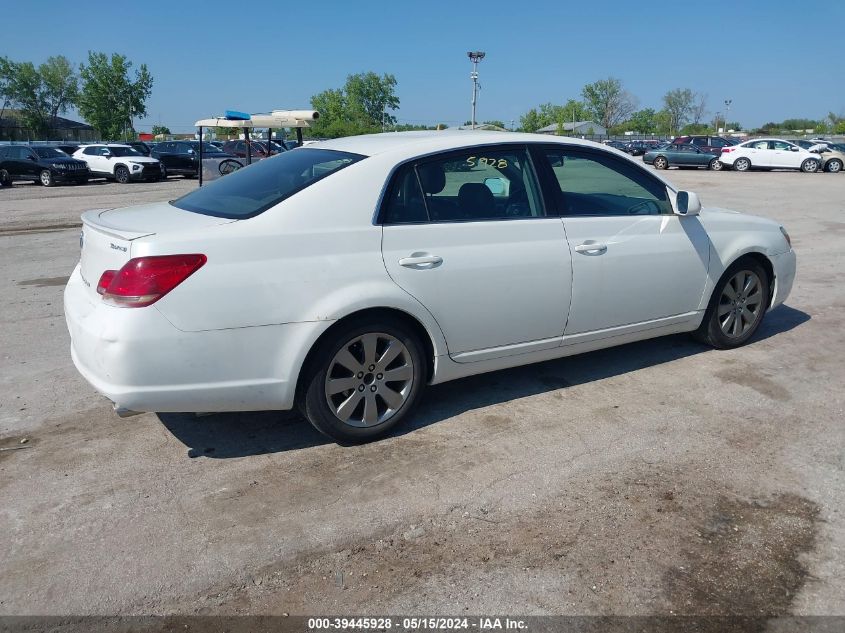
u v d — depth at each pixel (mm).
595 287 4477
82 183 26188
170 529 3158
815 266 8797
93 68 74625
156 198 19672
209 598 2732
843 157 30375
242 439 4008
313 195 3629
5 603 2701
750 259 5359
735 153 31641
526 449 3873
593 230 4465
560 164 4461
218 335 3383
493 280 4055
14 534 3115
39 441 3990
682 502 3346
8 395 4648
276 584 2809
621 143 49969
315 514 3270
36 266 9023
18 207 16891
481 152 4160
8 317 6520
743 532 3117
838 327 6129
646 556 2953
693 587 2771
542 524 3180
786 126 91875
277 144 25469
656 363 5195
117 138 77062
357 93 79688
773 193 19406
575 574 2848
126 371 3279
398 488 3486
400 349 3900
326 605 2695
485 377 4934
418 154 3947
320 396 3705
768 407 4414
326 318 3570
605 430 4102
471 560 2941
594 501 3361
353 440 3883
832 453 3824
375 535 3113
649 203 4820
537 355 4438
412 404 4023
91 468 3689
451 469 3664
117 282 3307
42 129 81375
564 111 72062
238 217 3561
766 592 2744
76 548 3023
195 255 3320
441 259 3877
